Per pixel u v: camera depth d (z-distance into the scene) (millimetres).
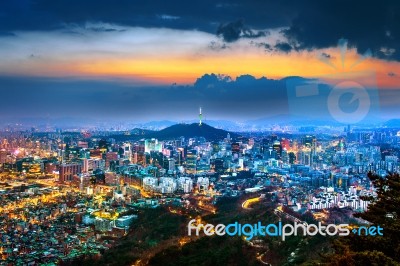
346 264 12859
